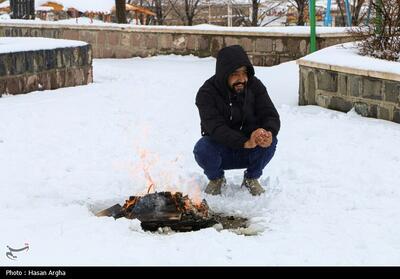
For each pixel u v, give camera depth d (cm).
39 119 888
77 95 1111
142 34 1866
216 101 529
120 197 547
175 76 1391
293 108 966
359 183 574
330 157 669
